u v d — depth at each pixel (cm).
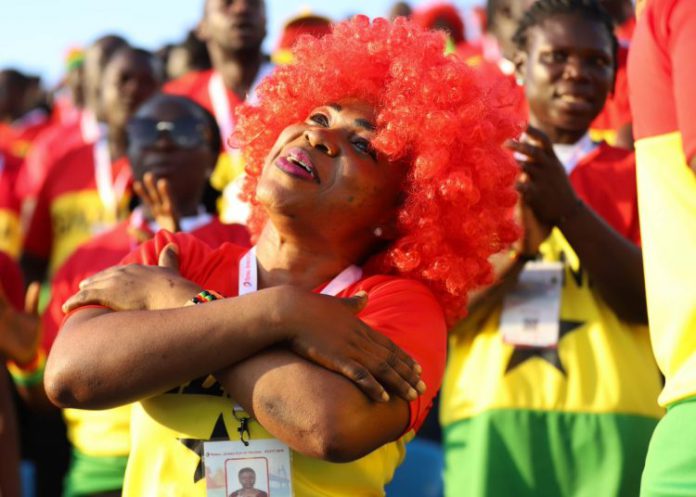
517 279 507
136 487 344
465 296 374
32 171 931
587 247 491
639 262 495
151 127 611
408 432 351
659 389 505
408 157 360
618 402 494
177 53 1016
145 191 583
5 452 555
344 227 351
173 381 319
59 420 725
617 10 799
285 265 357
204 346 316
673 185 359
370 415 317
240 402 322
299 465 337
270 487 332
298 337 317
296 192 343
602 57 541
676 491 340
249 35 823
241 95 834
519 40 564
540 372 501
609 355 500
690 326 347
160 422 341
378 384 316
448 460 522
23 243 849
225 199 645
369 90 363
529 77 550
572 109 539
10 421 560
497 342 508
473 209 368
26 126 1332
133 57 834
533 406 498
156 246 376
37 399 586
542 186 488
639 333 511
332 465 338
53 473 728
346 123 358
